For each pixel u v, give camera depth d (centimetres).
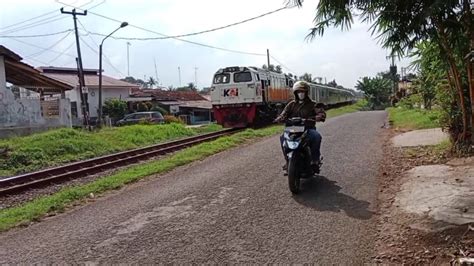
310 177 788
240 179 821
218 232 529
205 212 616
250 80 2284
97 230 570
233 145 1448
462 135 881
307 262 429
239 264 434
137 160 1354
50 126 2416
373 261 425
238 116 2317
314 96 3666
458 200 562
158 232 544
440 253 431
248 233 518
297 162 682
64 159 1487
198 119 5081
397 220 527
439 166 803
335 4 541
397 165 868
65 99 2569
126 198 746
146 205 678
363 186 711
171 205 668
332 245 466
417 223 504
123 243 514
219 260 447
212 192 732
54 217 671
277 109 2691
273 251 461
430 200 580
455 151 883
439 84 978
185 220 586
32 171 1297
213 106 2369
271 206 624
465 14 501
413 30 530
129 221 599
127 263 455
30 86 2753
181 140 1762
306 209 600
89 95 4312
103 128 2402
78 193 802
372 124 1919
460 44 592
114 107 4097
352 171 832
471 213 510
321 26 591
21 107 2259
